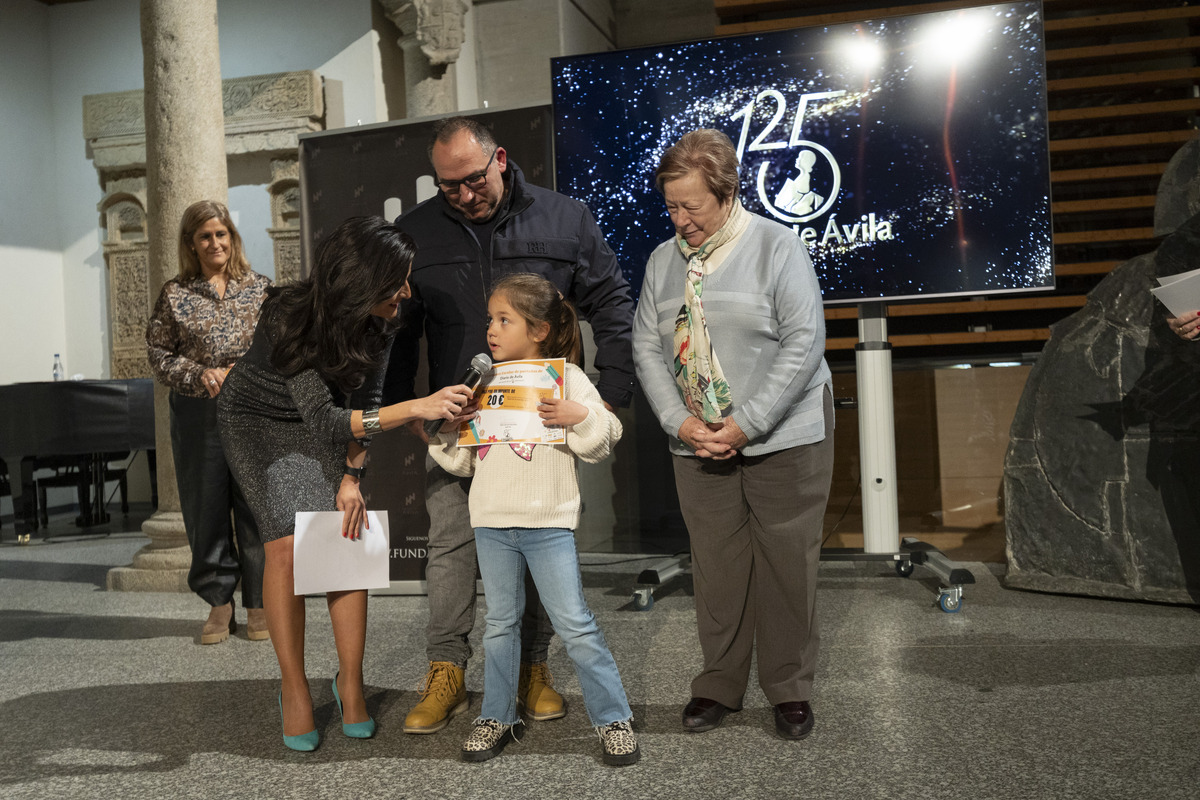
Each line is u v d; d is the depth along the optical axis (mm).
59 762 2180
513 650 2117
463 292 2377
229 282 3426
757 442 2133
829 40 3621
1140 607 3299
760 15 6402
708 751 2098
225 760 2160
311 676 2842
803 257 2189
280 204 6926
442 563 2377
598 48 8625
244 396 2205
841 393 4391
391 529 3961
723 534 2236
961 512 4367
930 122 3564
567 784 1939
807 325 2115
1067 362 3598
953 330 6574
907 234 3604
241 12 7059
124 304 7551
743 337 2168
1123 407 3455
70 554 5629
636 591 3551
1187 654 2705
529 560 2074
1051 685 2465
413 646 3119
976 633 3020
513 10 7527
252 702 2600
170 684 2805
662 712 2373
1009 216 3531
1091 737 2080
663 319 2275
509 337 2098
